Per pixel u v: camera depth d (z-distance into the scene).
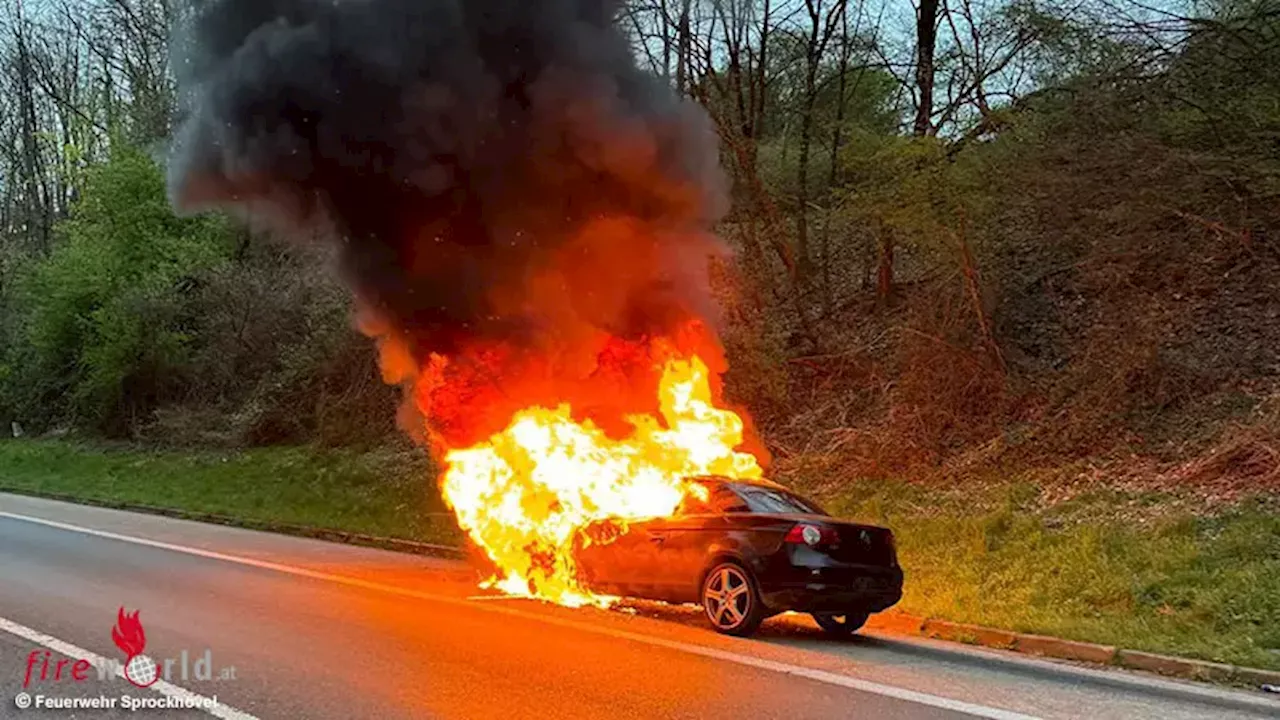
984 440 15.31
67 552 12.83
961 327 16.83
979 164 16.69
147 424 29.83
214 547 14.02
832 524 8.79
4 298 36.97
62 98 39.94
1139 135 16.20
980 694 6.96
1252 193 15.48
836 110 21.77
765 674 7.20
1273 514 10.94
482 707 6.07
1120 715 6.61
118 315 29.64
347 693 6.32
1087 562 10.75
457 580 11.47
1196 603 9.43
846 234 21.05
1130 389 14.45
